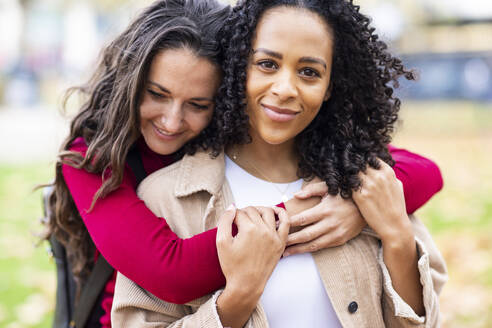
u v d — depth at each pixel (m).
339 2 1.53
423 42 16.20
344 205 1.59
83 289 1.92
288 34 1.45
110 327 1.79
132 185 1.77
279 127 1.52
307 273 1.58
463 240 4.61
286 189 1.69
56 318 2.14
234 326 1.47
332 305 1.58
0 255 4.43
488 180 6.85
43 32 24.53
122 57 1.73
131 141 1.71
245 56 1.53
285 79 1.46
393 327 1.63
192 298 1.48
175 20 1.64
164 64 1.60
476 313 3.50
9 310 3.54
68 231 1.92
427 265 1.57
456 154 8.72
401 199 1.60
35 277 4.03
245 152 1.71
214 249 1.49
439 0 16.34
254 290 1.44
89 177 1.68
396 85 1.78
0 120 13.68
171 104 1.66
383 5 16.17
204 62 1.62
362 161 1.60
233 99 1.57
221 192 1.64
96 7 20.94
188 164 1.67
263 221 1.49
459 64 15.01
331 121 1.69
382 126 1.71
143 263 1.48
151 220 1.54
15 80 19.34
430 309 1.57
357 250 1.62
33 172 7.43
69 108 2.31
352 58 1.62
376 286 1.61
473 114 13.38
